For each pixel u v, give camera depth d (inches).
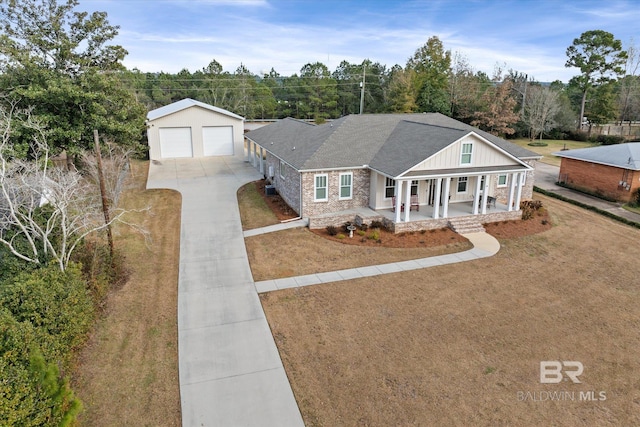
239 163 1414.9
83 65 1076.5
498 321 518.0
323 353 451.5
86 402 376.2
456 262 691.4
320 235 788.0
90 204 657.6
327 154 871.7
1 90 950.4
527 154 992.2
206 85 3169.3
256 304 552.7
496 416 367.2
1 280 486.6
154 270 647.8
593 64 2298.2
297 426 356.2
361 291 589.0
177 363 434.9
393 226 801.6
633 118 2512.3
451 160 816.9
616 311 547.2
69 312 430.6
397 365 432.5
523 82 2484.0
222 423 358.6
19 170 574.6
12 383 305.9
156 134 1451.8
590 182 1132.5
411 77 2297.0
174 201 978.7
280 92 3314.5
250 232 800.9
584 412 373.7
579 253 741.3
